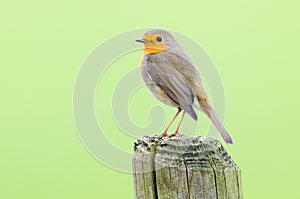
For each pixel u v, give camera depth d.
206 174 8.21
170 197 8.34
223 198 8.20
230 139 10.00
